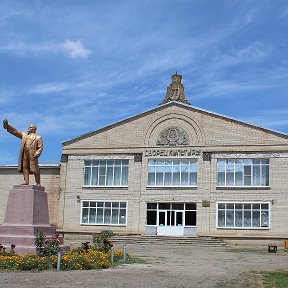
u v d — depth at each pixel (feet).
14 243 74.49
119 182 156.66
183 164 152.46
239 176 147.43
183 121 154.40
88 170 159.84
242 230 144.25
